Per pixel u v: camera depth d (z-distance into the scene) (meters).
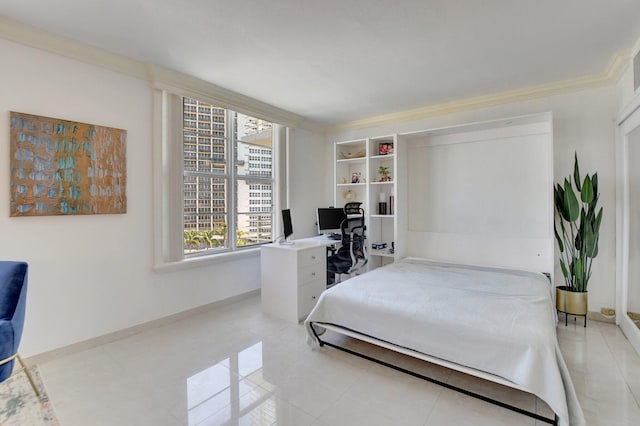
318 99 3.87
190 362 2.42
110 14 2.11
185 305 3.38
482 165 3.83
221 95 3.55
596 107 3.17
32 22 2.21
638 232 2.72
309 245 3.49
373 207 4.50
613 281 3.12
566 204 3.09
